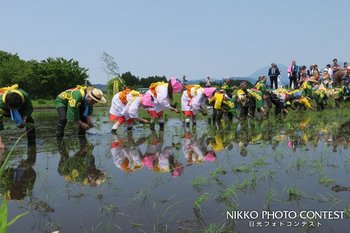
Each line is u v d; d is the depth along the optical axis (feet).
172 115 66.08
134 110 39.91
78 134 37.76
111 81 67.77
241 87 56.13
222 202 14.69
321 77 87.30
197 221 12.68
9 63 175.22
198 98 44.62
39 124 52.90
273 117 56.13
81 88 35.35
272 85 83.82
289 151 25.86
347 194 15.40
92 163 23.24
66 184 18.11
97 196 15.96
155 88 41.29
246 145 29.35
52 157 25.73
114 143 31.86
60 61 167.73
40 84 164.25
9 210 14.38
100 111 84.89
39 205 14.93
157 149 28.19
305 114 60.44
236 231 11.74
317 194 15.46
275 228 11.94
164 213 13.55
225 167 21.15
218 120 49.57
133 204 14.71
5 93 29.14
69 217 13.41
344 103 74.23
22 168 22.09
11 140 35.24
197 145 29.94
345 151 25.31
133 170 20.97
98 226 12.46
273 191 15.96
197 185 17.35
